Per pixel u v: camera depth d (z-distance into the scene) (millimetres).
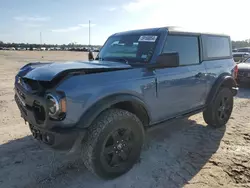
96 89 2734
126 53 3795
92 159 2797
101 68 2914
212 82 4516
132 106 3281
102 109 2744
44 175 3107
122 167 3107
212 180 3025
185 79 3836
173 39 3754
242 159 3564
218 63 4695
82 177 3080
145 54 3504
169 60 3137
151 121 3451
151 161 3498
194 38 4184
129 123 3047
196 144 4117
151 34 3709
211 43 4590
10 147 3883
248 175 3141
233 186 2902
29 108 2896
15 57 32188
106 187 2881
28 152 3721
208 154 3736
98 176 2932
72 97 2572
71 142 2664
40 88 2752
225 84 4941
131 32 4125
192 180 3029
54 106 2547
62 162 3436
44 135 2770
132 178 3066
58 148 2658
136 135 3178
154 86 3332
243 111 6195
